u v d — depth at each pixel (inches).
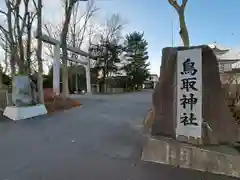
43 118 317.7
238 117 191.3
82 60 921.5
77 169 133.0
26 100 346.6
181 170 130.7
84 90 1037.2
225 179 118.4
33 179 119.4
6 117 320.2
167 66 156.9
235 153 126.0
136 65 1279.5
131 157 153.6
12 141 195.8
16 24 411.5
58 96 497.7
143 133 219.9
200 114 142.0
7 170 131.1
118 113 356.2
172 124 152.9
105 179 119.6
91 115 340.5
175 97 152.1
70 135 217.3
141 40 1305.4
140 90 1288.1
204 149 131.9
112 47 1122.0
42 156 155.9
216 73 144.5
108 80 1192.2
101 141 194.5
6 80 831.1
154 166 137.2
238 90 229.3
